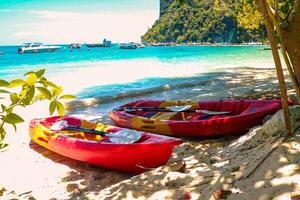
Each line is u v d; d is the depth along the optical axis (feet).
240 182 12.40
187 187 13.69
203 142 26.50
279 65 13.79
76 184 19.97
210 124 26.73
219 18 608.60
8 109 5.86
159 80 74.74
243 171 13.07
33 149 27.53
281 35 13.98
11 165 24.02
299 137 14.16
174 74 85.20
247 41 536.83
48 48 299.17
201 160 17.16
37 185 20.44
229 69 93.20
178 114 31.58
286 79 62.03
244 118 26.18
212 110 31.55
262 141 15.92
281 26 13.97
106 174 21.66
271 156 13.34
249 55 177.68
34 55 263.90
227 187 12.39
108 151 20.83
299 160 12.54
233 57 159.74
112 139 22.71
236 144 17.89
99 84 72.23
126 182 15.57
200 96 48.83
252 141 16.55
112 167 21.79
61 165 23.71
